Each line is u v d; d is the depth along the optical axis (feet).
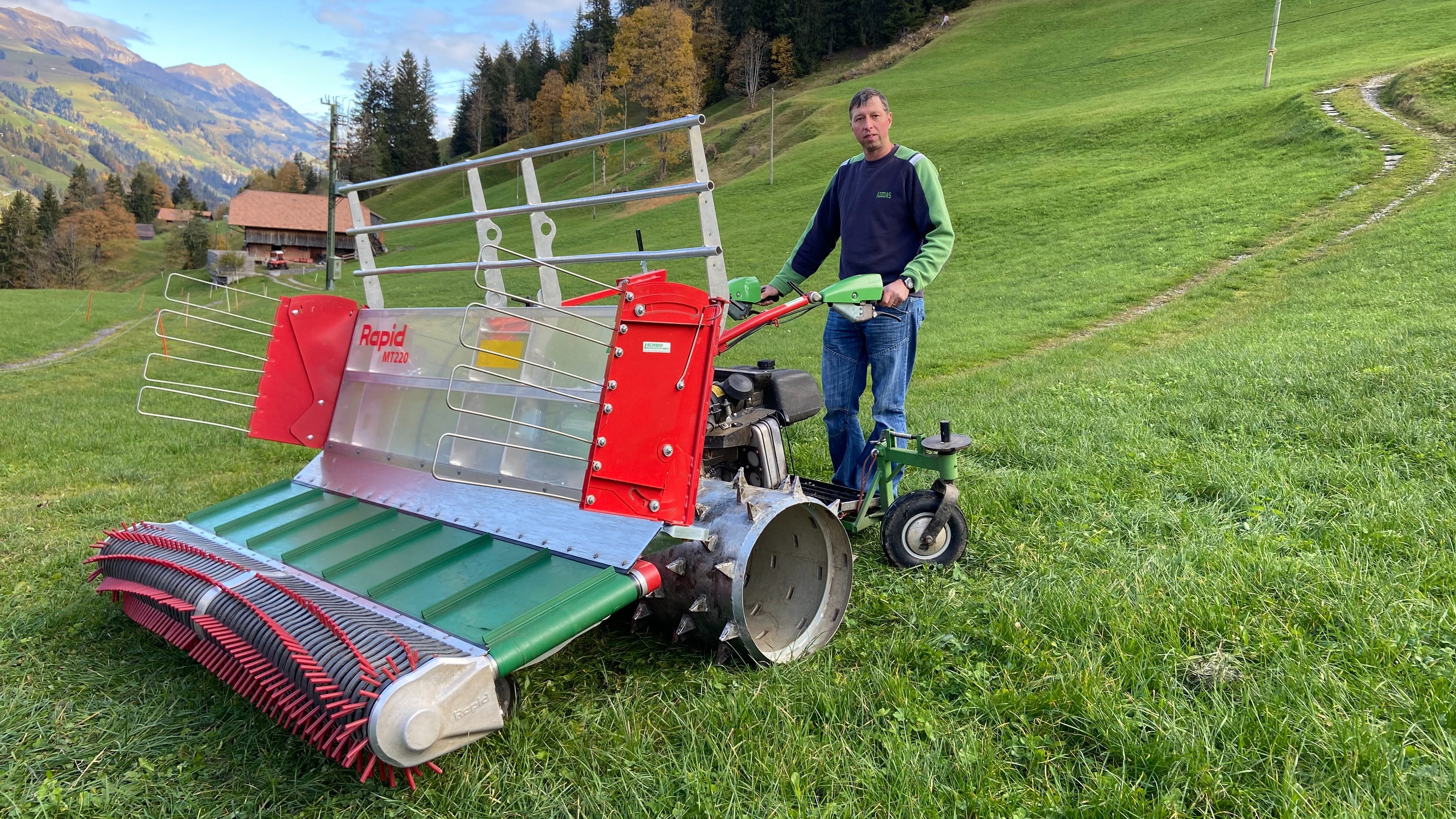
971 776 7.24
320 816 7.48
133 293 183.52
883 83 227.20
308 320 13.12
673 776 7.59
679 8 326.24
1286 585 10.06
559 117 334.03
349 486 12.53
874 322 13.44
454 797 7.52
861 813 6.93
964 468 17.06
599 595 8.53
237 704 9.24
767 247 108.99
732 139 223.51
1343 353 23.25
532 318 10.78
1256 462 14.93
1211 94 129.29
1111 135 120.67
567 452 10.21
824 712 8.45
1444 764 6.81
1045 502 14.40
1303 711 7.58
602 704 9.12
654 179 216.13
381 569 9.70
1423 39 138.51
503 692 8.49
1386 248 48.91
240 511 12.53
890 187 13.46
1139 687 8.31
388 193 363.97
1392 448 15.24
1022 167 116.98
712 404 11.79
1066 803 6.90
